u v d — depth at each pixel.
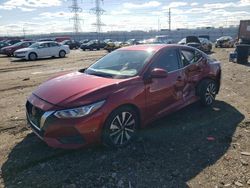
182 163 3.82
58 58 23.39
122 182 3.40
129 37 111.69
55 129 3.69
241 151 4.15
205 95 5.98
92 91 3.89
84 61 19.86
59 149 4.23
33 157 4.01
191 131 4.86
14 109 6.50
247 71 11.93
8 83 10.27
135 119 4.37
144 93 4.39
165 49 5.07
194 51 5.80
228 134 4.75
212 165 3.76
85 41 52.31
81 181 3.43
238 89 8.16
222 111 5.93
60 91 4.00
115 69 4.76
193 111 5.90
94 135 3.83
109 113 3.91
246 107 6.25
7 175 3.57
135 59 4.84
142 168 3.70
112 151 4.14
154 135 4.69
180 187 3.29
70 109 3.67
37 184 3.38
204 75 5.87
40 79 11.16
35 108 3.92
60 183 3.39
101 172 3.62
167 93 4.86
